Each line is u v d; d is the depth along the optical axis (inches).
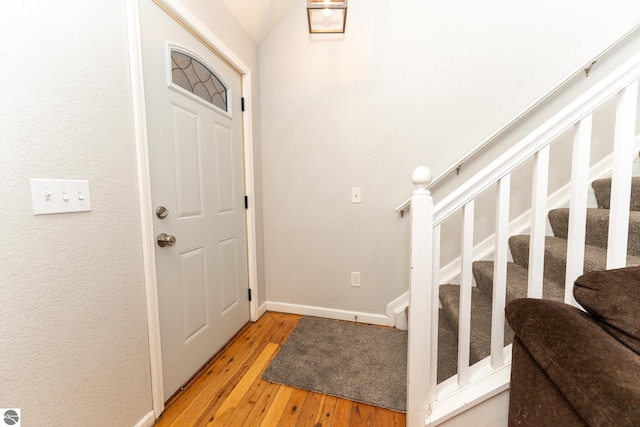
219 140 64.2
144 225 42.5
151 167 44.7
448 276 70.5
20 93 27.3
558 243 54.3
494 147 66.2
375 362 59.0
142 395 42.7
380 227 75.7
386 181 74.0
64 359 31.9
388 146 72.9
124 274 39.5
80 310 33.5
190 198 54.6
